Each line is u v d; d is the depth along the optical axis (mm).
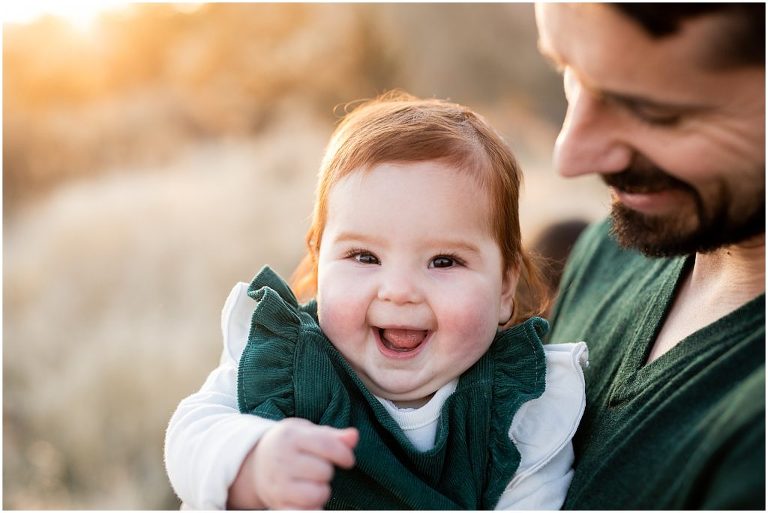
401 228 1187
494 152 1335
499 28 9031
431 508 1075
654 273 1198
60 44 8539
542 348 1201
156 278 5152
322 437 897
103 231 5578
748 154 779
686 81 760
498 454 1134
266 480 904
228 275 5094
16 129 7785
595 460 982
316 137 7535
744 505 737
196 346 4473
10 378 4527
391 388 1183
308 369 1140
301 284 1545
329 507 1073
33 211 6922
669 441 882
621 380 1078
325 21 9219
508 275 1365
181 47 9078
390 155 1226
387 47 9062
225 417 1062
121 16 9016
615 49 768
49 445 4059
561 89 8922
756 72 749
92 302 5082
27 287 5254
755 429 768
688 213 846
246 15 9344
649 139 810
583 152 846
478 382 1189
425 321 1179
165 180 6805
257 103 8688
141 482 3865
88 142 7832
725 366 887
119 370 4277
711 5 725
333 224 1238
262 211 5723
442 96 8883
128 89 8797
